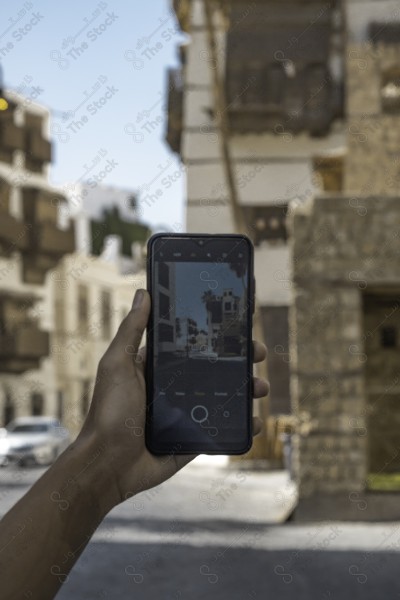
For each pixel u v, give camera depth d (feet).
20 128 160.97
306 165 108.37
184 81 109.60
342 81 108.68
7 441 107.45
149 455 5.74
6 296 160.15
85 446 5.20
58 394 184.75
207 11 84.33
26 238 162.30
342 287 53.52
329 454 52.49
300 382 53.21
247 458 94.84
